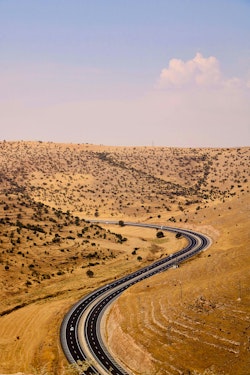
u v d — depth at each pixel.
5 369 83.44
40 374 70.00
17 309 115.94
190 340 81.31
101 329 99.75
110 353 87.56
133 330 90.00
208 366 72.88
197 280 111.25
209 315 87.88
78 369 76.50
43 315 109.31
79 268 148.12
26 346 93.38
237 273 105.94
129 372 79.31
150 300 103.19
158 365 76.94
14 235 156.50
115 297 119.62
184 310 92.19
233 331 80.19
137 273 141.25
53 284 133.75
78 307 113.50
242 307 87.38
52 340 94.69
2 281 127.75
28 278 134.00
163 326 88.50
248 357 71.69
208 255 152.00
